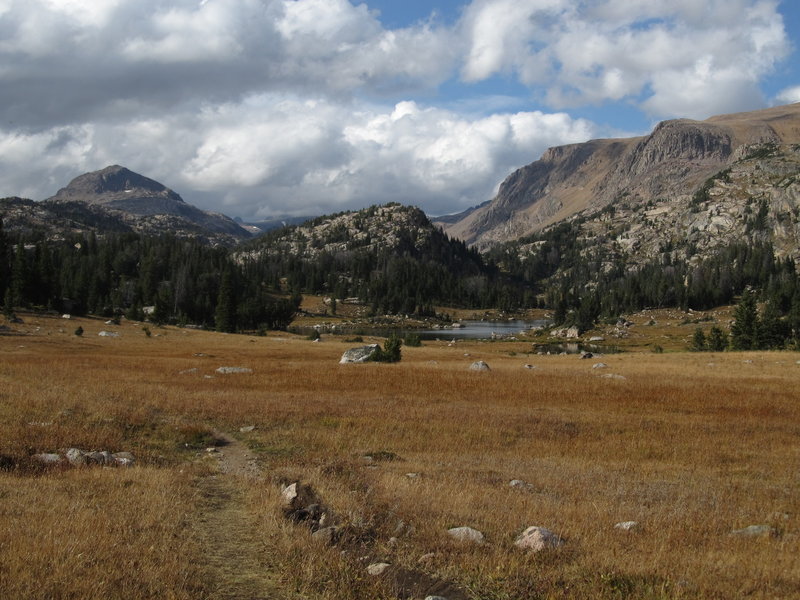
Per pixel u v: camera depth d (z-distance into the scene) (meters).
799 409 30.80
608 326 186.00
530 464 19.03
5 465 15.10
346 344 98.38
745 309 100.06
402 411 28.39
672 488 15.95
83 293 138.62
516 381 41.69
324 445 21.47
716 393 36.25
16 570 7.75
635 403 32.69
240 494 14.05
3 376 35.69
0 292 113.75
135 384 35.78
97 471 14.98
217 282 184.50
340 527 10.70
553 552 9.89
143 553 9.02
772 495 15.46
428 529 11.06
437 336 165.00
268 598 7.98
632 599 8.12
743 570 9.20
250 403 29.52
